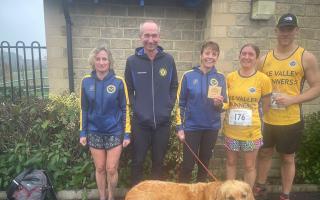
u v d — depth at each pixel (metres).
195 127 4.51
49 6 6.00
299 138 4.69
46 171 5.06
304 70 4.46
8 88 6.54
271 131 4.76
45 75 6.90
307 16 5.89
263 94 4.49
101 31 6.16
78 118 5.36
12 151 5.28
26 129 5.46
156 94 4.44
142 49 4.52
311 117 5.98
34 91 6.38
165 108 4.47
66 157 5.29
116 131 4.47
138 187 3.78
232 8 5.69
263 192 5.31
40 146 5.42
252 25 5.76
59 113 5.43
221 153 5.93
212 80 4.46
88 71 6.23
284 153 4.77
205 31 6.16
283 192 5.05
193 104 4.48
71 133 5.38
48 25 6.05
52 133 5.50
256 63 4.63
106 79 4.36
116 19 6.16
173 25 6.29
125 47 6.25
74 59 6.18
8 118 5.40
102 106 4.36
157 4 6.19
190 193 3.75
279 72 4.52
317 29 5.96
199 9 6.28
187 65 6.41
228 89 4.57
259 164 5.16
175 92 4.58
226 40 5.75
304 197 5.62
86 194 5.25
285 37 4.41
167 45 6.33
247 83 4.42
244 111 4.43
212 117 4.50
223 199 3.52
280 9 5.81
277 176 6.17
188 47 6.38
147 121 4.42
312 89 4.46
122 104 4.47
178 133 4.59
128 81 4.53
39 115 5.47
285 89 4.52
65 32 6.09
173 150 5.32
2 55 6.20
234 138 4.55
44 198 4.74
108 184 4.73
